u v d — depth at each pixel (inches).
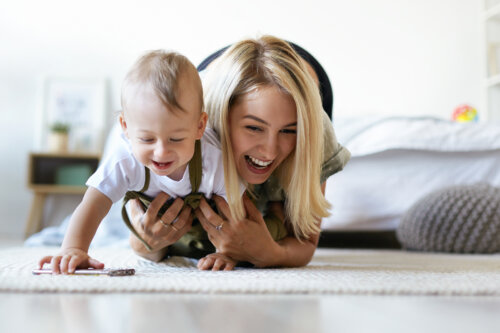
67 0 154.1
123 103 39.0
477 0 161.8
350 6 159.9
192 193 44.4
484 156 92.9
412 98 160.1
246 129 42.7
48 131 149.2
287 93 42.4
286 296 30.0
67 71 153.3
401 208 92.8
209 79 45.9
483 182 88.0
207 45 157.5
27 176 140.4
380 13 159.9
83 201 42.0
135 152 39.0
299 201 46.5
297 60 44.9
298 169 45.1
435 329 22.1
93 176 42.6
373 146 92.0
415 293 31.2
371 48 159.9
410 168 93.4
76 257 38.5
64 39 153.7
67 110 150.8
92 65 154.2
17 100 151.3
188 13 157.2
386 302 28.5
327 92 55.4
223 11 157.8
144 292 30.5
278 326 22.1
